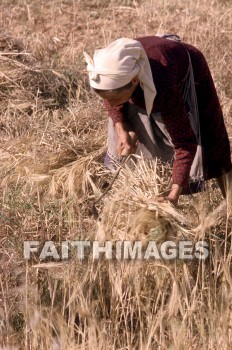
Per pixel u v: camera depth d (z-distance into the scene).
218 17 9.83
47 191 6.11
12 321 4.98
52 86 7.97
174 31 9.74
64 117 7.27
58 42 9.43
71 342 4.59
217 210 5.14
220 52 8.83
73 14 10.28
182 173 4.97
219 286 5.19
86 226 5.61
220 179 5.72
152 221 4.99
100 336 4.55
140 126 5.39
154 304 4.98
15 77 7.95
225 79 8.23
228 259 5.09
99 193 5.86
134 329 4.97
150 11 10.29
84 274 4.99
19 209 5.83
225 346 4.57
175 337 4.56
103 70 4.70
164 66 4.90
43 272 5.27
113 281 4.88
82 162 6.27
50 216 5.70
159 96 4.80
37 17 10.13
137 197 5.21
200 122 5.48
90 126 7.16
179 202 5.65
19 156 6.60
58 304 5.02
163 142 5.46
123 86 4.75
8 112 7.50
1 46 8.44
